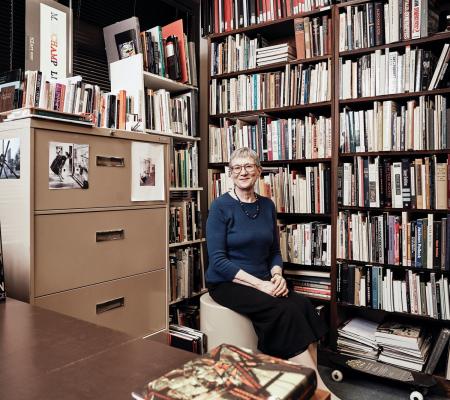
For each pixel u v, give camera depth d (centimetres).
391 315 238
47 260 135
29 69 187
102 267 155
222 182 264
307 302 174
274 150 244
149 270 177
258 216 198
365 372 199
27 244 130
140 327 172
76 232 145
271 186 245
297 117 261
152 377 64
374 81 212
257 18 249
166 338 186
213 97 269
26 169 130
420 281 201
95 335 84
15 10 204
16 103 163
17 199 133
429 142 198
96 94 194
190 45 255
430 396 194
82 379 63
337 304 222
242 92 257
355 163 216
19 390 60
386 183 208
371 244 213
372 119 212
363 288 215
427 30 195
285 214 244
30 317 98
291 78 238
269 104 247
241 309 170
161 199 183
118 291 162
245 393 50
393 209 206
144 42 227
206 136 281
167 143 186
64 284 141
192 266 250
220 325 176
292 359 165
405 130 203
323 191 229
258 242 191
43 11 193
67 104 180
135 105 215
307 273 234
